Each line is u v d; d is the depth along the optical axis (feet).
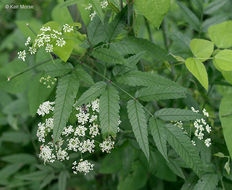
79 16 2.46
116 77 2.09
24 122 3.88
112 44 2.17
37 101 2.20
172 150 2.42
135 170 3.08
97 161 3.22
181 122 2.13
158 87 2.03
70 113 2.04
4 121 3.80
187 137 1.98
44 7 2.79
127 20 2.23
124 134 2.28
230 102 2.28
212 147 2.33
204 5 2.81
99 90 2.00
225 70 2.25
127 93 2.06
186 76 2.61
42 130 2.03
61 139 2.07
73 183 3.59
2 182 3.54
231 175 2.28
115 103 1.97
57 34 2.04
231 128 2.22
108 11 2.30
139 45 2.21
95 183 3.59
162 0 2.06
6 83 2.21
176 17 3.35
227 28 2.31
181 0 3.52
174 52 2.70
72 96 1.95
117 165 3.05
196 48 2.24
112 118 1.94
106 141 2.06
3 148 4.07
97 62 2.32
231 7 3.83
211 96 2.90
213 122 2.43
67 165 2.75
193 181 2.31
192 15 2.79
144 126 1.95
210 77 2.68
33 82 2.22
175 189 3.03
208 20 2.81
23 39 4.33
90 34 2.17
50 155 2.04
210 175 2.24
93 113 2.05
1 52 4.54
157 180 3.07
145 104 2.55
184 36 2.72
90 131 2.03
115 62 2.03
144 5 2.09
